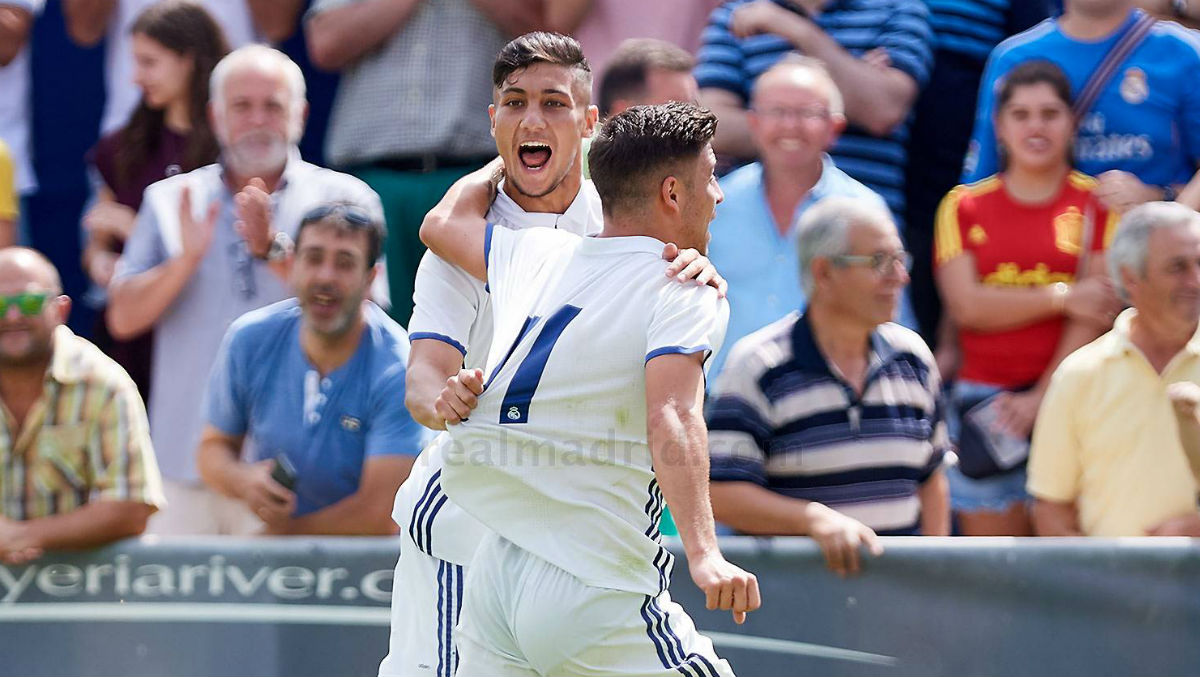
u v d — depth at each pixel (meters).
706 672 9.84
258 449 14.44
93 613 13.30
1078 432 14.11
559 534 9.70
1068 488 14.27
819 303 13.44
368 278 14.35
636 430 9.73
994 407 15.73
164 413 16.08
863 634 12.97
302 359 14.35
